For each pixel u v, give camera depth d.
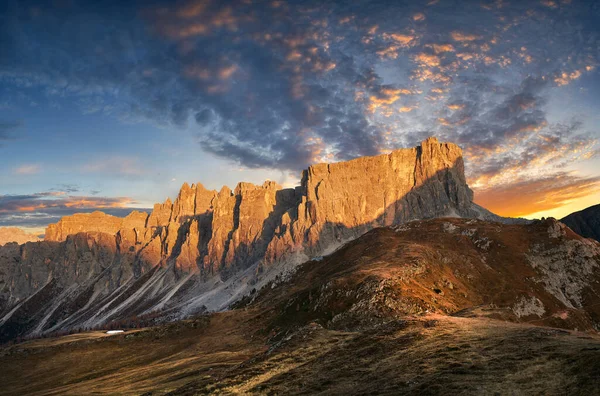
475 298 198.75
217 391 70.38
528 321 193.88
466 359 59.53
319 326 100.88
